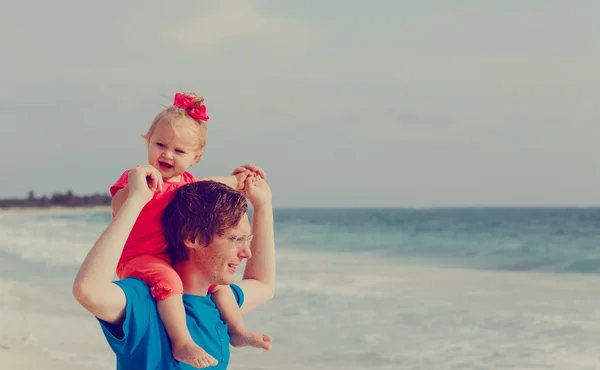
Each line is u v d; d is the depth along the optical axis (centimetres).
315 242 2608
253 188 304
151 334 242
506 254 2059
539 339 791
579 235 3047
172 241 258
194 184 260
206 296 270
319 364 675
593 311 963
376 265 1656
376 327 848
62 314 929
